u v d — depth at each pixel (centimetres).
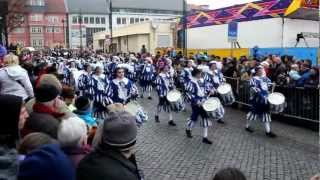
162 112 1611
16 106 421
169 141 1124
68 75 1805
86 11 9638
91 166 334
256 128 1292
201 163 905
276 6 2486
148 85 2016
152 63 2194
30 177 301
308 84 1283
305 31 2522
